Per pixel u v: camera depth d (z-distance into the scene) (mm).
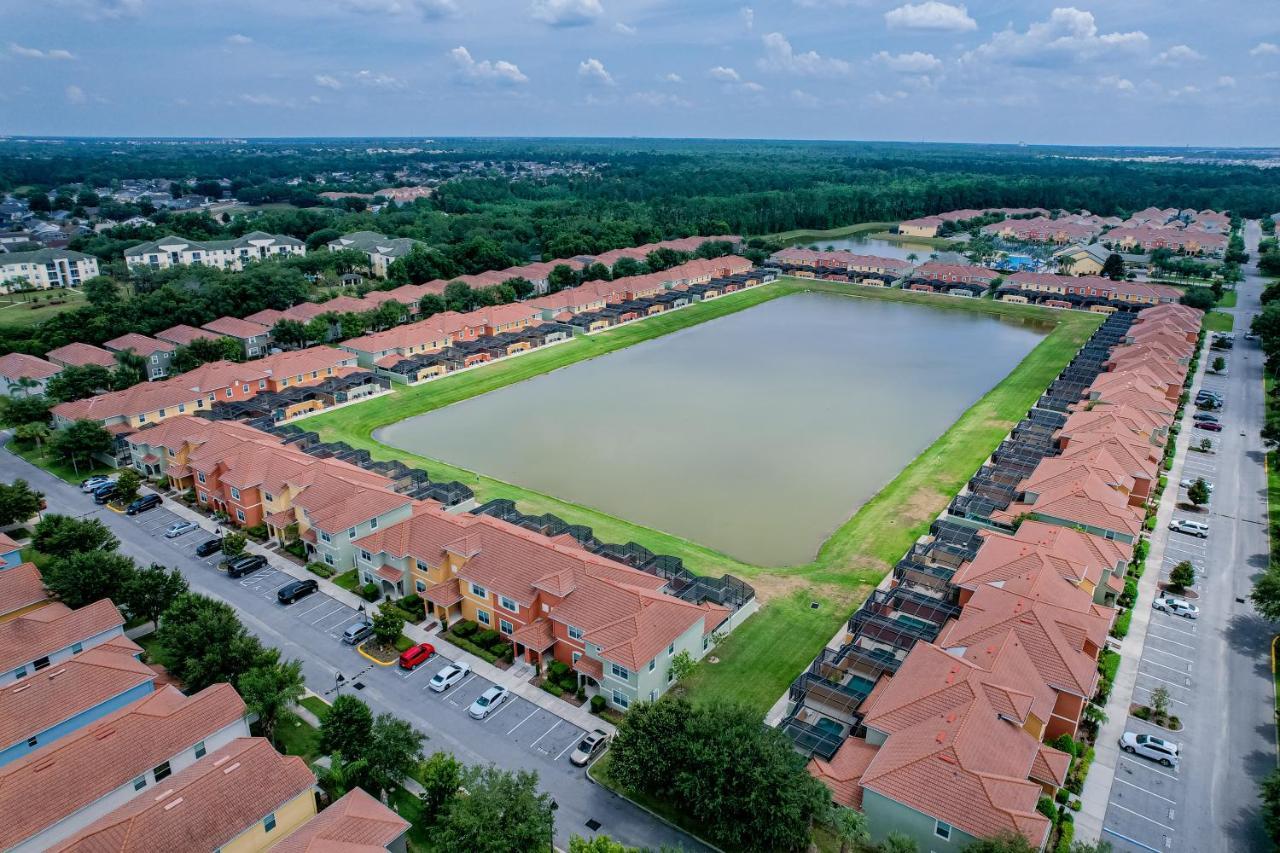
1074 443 96688
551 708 59750
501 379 140000
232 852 43281
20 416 109688
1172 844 47375
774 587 75375
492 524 73125
